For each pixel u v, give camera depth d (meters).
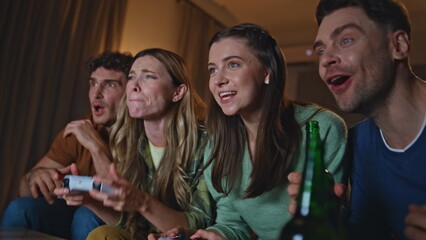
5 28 2.27
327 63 0.75
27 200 1.43
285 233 0.41
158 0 3.41
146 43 3.30
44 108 2.42
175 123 1.28
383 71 0.74
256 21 4.16
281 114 1.02
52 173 1.39
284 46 4.52
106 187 0.92
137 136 1.33
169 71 1.28
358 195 0.92
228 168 1.04
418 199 0.79
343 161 0.96
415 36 3.75
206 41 3.85
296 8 3.79
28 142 2.32
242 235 1.07
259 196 1.01
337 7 0.76
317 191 0.41
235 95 0.98
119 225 1.14
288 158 0.98
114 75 1.69
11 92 2.28
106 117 1.68
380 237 0.77
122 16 2.90
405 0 3.46
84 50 2.65
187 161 1.24
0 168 2.21
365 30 0.73
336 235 0.41
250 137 1.05
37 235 0.98
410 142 0.80
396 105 0.77
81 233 1.26
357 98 0.75
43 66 2.42
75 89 2.61
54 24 2.49
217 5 3.86
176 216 1.07
